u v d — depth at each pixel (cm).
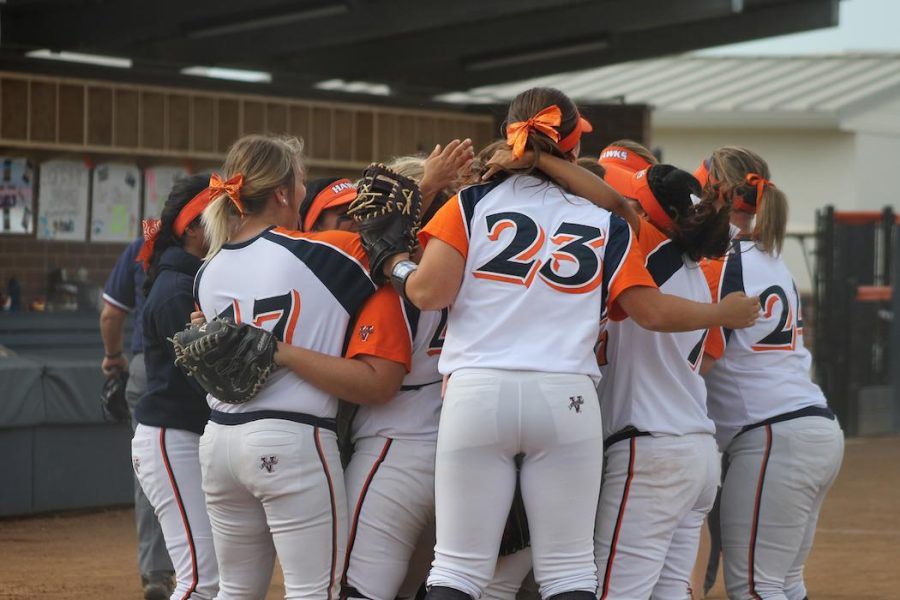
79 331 2750
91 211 2939
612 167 1094
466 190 912
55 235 2888
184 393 1114
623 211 922
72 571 1739
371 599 958
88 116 2889
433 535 1026
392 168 1060
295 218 1010
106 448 2245
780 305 1134
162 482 1112
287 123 3161
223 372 911
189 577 1105
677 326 890
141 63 2986
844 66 6147
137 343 1527
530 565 977
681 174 975
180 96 3019
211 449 949
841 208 5825
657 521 955
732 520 1144
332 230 1017
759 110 5450
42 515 2200
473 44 3356
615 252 893
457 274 885
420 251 963
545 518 873
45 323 2702
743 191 1160
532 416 853
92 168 2939
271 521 932
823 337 3631
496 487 872
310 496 922
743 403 1133
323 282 943
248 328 923
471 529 873
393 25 3062
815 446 1117
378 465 961
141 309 1533
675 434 954
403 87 3538
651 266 977
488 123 3538
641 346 956
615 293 890
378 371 935
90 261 2950
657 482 952
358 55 3531
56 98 2823
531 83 5222
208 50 3331
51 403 2152
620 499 959
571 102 933
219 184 978
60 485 2191
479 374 865
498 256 882
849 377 3638
